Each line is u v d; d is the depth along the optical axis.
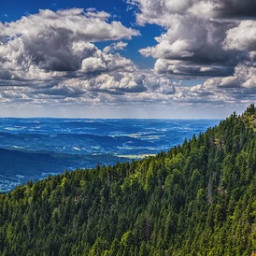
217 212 160.62
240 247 137.50
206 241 149.62
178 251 153.62
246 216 148.88
